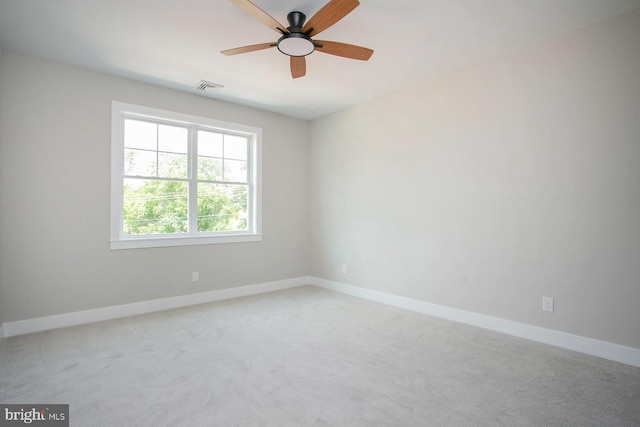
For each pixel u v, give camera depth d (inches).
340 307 159.2
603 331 103.5
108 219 141.1
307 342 115.8
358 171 180.5
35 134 125.8
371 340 117.7
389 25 103.8
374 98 171.6
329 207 197.9
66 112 132.0
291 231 203.2
